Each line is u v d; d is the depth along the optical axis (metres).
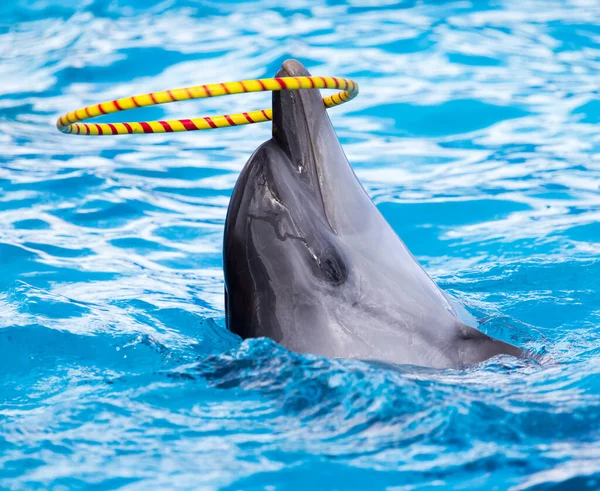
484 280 19.69
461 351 12.49
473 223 24.11
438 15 46.81
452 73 38.53
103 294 18.81
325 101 13.11
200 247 22.94
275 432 10.59
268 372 11.57
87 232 23.56
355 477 9.62
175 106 36.22
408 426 10.47
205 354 14.12
